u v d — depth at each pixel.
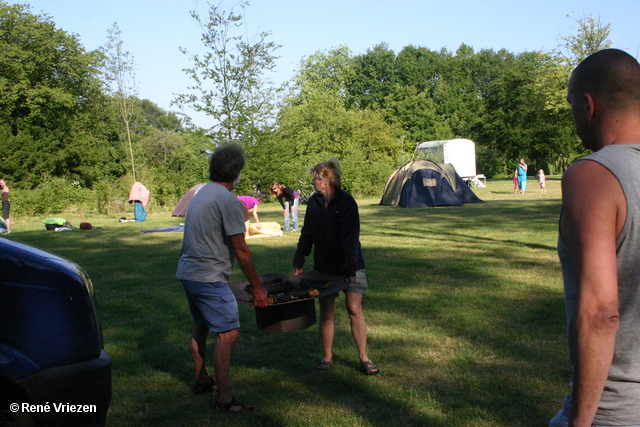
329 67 48.09
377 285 7.14
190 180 20.45
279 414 3.55
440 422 3.37
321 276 4.33
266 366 4.45
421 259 9.05
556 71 38.97
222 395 3.62
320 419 3.45
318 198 4.34
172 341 5.12
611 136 1.50
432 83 66.12
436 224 14.51
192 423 3.44
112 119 43.75
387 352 4.66
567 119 42.56
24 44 38.28
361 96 62.16
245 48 17.50
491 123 54.81
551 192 27.47
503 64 73.81
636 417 1.39
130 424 3.44
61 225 15.86
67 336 2.53
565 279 1.54
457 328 5.26
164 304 6.49
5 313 2.42
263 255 9.92
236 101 17.72
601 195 1.38
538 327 5.21
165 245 11.88
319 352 4.75
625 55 1.52
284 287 4.04
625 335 1.41
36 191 23.08
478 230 12.88
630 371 1.41
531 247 10.05
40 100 36.88
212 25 17.20
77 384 2.54
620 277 1.40
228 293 3.59
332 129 35.50
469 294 6.54
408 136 53.47
